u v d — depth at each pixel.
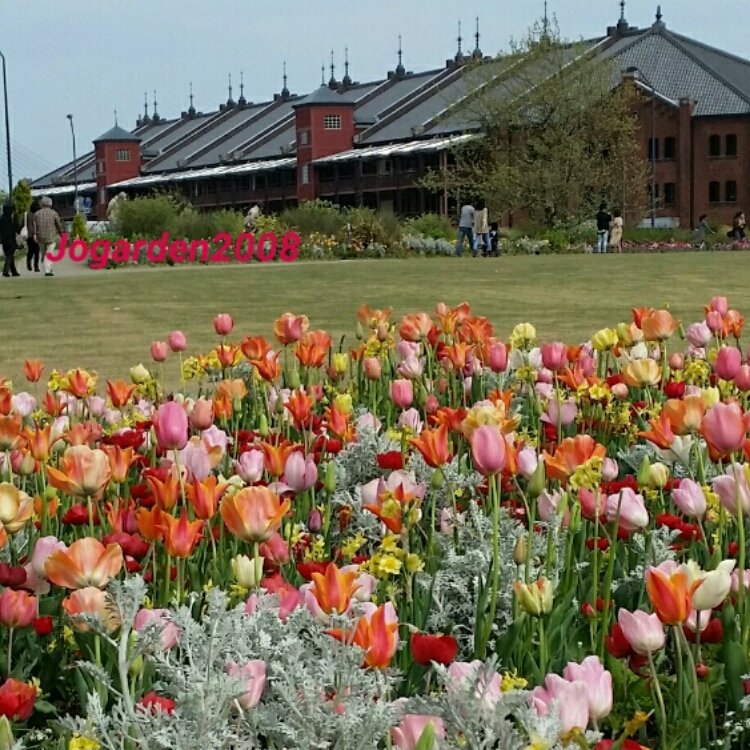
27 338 17.31
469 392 7.38
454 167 84.75
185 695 2.66
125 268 46.06
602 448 3.78
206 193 127.25
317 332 6.27
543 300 23.25
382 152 98.94
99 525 4.88
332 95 110.69
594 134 74.12
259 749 2.77
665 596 2.73
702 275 30.81
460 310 7.80
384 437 5.52
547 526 4.23
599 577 4.15
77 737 2.63
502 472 4.11
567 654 3.40
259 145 127.44
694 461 4.90
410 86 119.19
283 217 55.34
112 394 6.22
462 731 2.48
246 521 3.13
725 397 6.46
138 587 2.89
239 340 16.56
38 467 5.29
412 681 3.19
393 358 8.46
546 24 75.25
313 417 6.11
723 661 3.32
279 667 2.75
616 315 19.72
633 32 101.06
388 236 52.97
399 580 3.94
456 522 4.31
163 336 17.27
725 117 89.88
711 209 90.50
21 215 56.25
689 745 3.10
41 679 3.53
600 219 58.91
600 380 6.34
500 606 3.81
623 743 2.61
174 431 3.96
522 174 72.44
